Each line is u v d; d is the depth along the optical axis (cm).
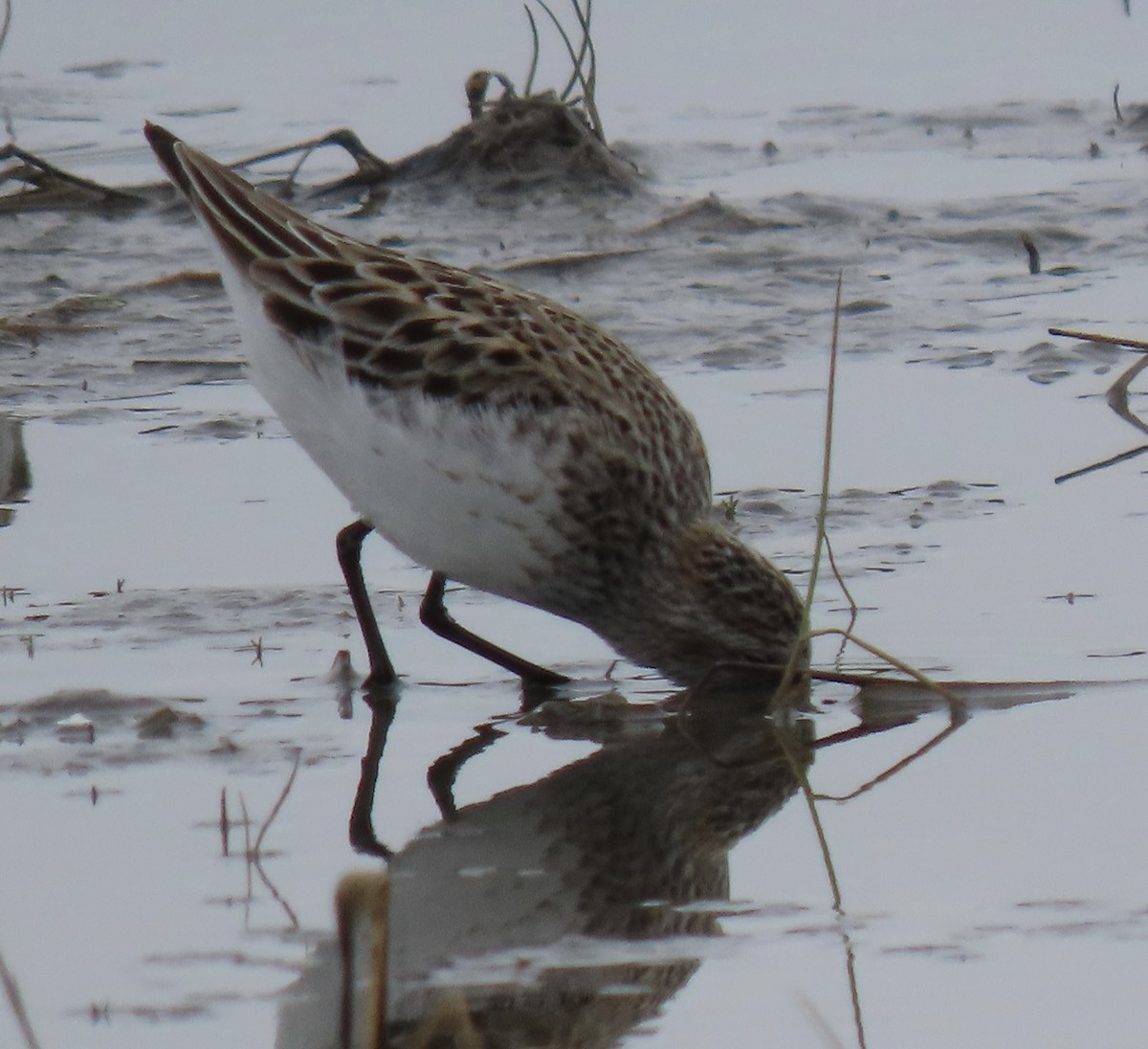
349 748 944
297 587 1148
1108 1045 645
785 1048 653
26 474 1317
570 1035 666
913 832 830
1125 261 1766
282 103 2245
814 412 1409
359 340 1027
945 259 1788
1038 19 2558
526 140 2009
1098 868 784
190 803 870
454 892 782
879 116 2250
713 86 2350
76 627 1082
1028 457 1305
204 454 1359
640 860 812
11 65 2386
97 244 1858
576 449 1024
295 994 697
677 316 1655
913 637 1049
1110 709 964
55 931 743
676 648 1061
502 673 1057
